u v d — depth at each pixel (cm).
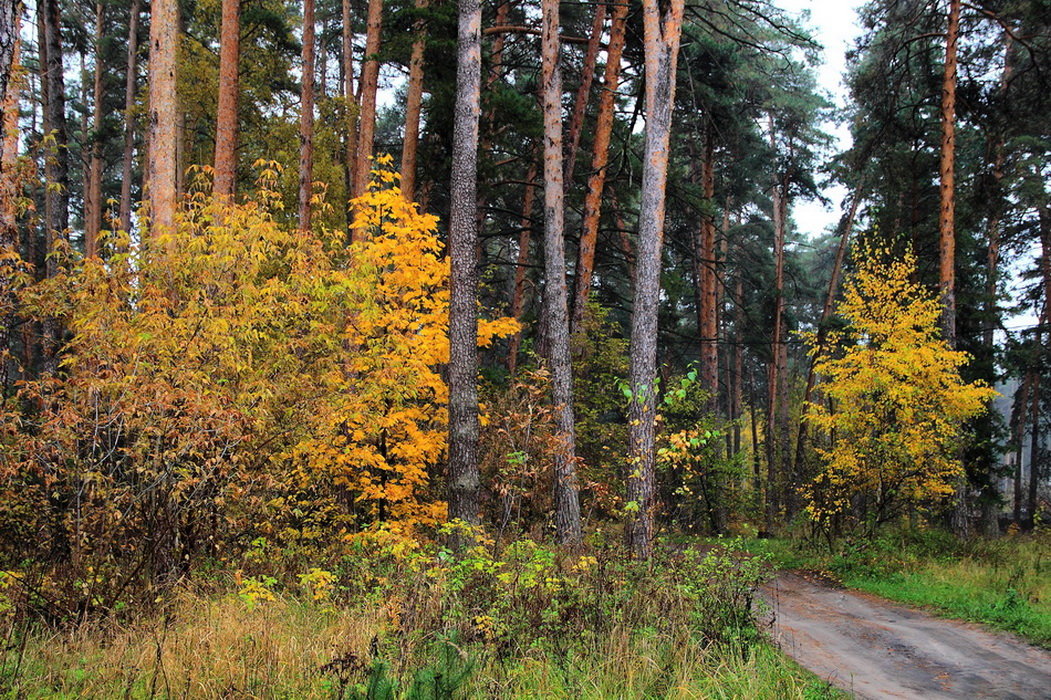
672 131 2403
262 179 941
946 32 1731
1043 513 2566
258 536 920
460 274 1000
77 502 688
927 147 2055
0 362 784
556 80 1276
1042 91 1762
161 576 725
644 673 577
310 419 870
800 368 4475
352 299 952
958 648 848
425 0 1530
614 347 1917
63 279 825
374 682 454
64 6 2216
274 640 589
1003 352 2188
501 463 1126
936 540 1558
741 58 2141
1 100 792
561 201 1256
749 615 751
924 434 1454
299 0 2605
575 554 941
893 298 1545
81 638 602
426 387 1116
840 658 792
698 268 2786
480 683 527
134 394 700
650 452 1038
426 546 941
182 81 1869
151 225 1016
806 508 1625
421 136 1866
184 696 473
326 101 2005
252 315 848
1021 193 2028
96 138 2303
